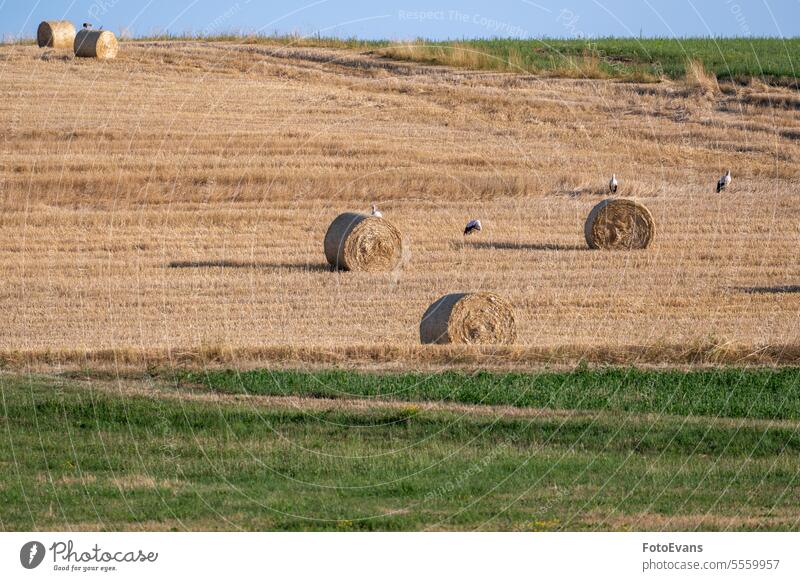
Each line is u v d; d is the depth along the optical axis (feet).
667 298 262.06
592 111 522.06
